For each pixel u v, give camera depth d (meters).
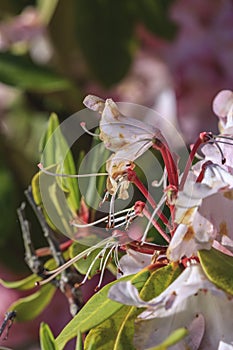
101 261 0.56
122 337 0.52
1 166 1.02
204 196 0.51
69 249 0.62
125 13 1.02
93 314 0.53
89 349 0.53
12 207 1.01
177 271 0.52
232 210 0.52
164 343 0.45
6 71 0.97
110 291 0.50
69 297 0.62
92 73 1.02
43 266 0.63
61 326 0.98
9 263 1.00
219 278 0.51
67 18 1.01
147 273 0.54
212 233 0.52
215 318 0.52
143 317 0.51
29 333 1.01
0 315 0.99
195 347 0.52
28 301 0.67
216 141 0.54
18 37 1.01
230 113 0.57
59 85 0.97
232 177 0.52
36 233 0.96
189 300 0.52
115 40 1.02
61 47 1.02
